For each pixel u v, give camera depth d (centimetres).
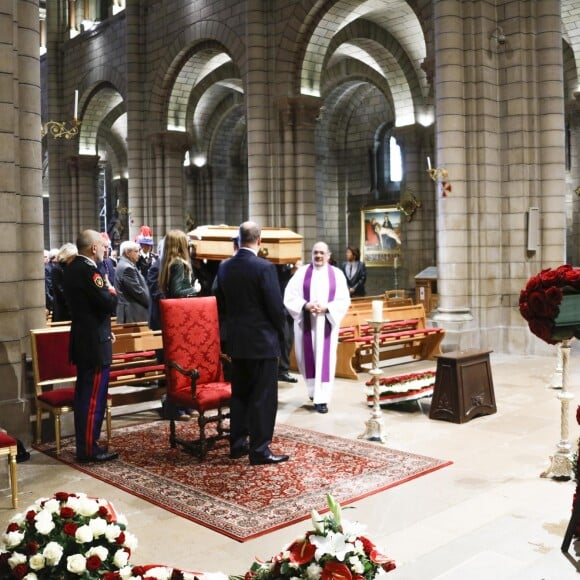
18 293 647
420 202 1898
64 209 2609
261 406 573
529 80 1185
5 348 633
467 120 1183
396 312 1079
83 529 228
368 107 2459
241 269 574
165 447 632
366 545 238
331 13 1571
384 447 619
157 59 2044
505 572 365
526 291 406
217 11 1798
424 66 1440
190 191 2742
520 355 1169
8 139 626
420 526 443
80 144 2534
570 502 480
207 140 2689
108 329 597
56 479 551
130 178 2119
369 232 2386
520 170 1189
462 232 1181
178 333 621
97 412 591
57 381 651
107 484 537
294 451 609
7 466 522
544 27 1172
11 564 222
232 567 392
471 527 440
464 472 550
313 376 774
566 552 387
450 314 1184
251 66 1645
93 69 2380
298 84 1620
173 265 716
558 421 710
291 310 775
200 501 491
